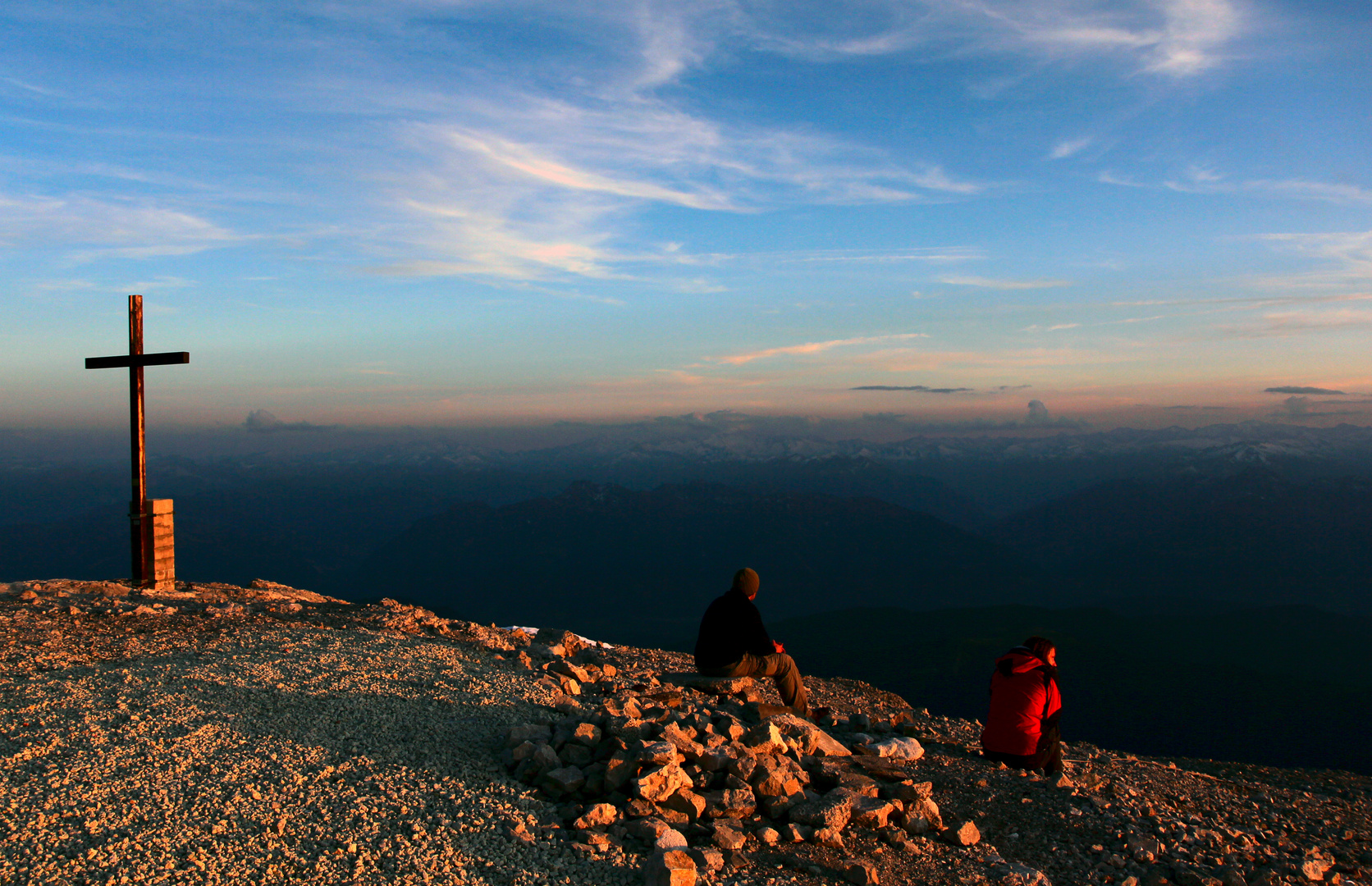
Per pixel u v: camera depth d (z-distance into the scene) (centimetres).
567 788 628
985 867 623
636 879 519
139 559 1513
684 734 720
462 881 481
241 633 1102
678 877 495
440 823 549
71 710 711
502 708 823
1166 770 1020
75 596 1352
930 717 1230
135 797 542
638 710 835
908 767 861
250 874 463
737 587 1002
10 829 488
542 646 1270
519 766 670
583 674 1036
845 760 825
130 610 1222
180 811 529
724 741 756
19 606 1227
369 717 745
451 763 662
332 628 1192
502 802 596
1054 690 894
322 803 559
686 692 977
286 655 954
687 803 624
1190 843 726
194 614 1249
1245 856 721
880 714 1174
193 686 798
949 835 672
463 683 898
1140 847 693
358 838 516
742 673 977
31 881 434
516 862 515
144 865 459
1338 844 812
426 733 724
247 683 812
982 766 885
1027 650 919
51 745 626
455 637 1234
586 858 534
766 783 675
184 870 461
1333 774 1215
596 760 687
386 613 1350
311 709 753
